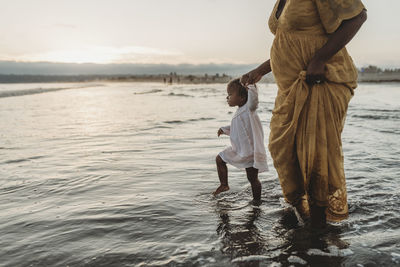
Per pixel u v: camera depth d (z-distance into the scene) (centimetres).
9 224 261
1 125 915
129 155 518
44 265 200
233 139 330
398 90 2758
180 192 340
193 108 1423
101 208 293
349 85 232
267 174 401
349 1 209
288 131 237
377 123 845
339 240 226
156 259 204
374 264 195
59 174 412
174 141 641
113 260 204
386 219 258
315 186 235
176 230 246
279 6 256
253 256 206
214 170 425
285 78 241
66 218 271
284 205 299
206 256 207
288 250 214
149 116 1112
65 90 4234
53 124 934
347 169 408
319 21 228
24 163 472
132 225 256
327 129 228
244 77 308
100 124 921
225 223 260
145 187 357
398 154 489
